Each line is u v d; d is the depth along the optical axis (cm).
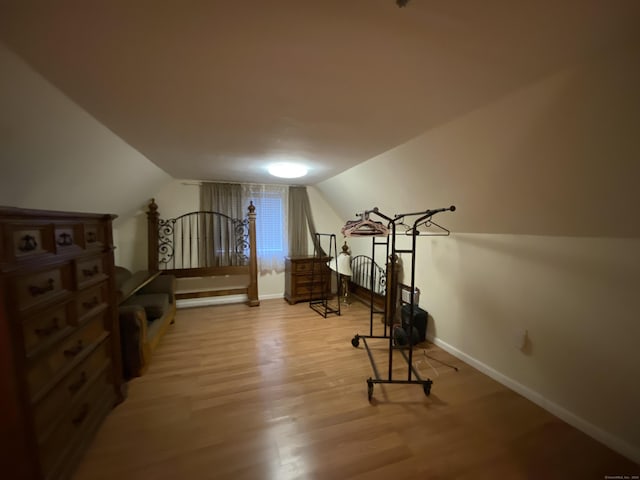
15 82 108
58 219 128
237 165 287
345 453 150
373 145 213
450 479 136
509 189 181
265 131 186
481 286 236
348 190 362
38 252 114
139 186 298
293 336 302
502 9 81
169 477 135
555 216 172
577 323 173
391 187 283
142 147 218
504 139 155
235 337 298
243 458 146
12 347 100
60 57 103
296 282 415
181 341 287
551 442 160
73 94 131
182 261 385
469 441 160
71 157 172
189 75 118
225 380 217
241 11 81
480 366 236
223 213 396
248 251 415
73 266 138
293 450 151
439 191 232
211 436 160
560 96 121
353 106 147
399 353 266
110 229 181
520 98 132
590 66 106
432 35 93
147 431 163
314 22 87
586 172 138
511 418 179
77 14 81
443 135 181
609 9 80
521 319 204
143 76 118
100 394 165
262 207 427
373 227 250
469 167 189
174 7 80
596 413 163
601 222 154
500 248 219
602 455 152
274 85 126
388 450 152
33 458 107
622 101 108
